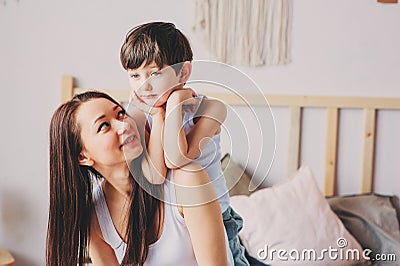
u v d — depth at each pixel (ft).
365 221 8.16
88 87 8.34
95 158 2.59
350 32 8.91
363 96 9.01
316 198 7.94
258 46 8.64
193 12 8.45
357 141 9.04
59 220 2.69
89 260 2.89
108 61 8.36
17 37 8.17
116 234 2.74
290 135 8.74
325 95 8.90
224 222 3.08
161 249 2.61
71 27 8.26
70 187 2.65
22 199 8.32
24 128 8.26
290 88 8.80
